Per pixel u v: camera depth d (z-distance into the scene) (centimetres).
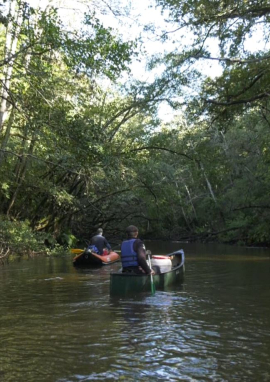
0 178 1783
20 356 480
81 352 494
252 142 2462
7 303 774
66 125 1228
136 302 779
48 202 2172
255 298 818
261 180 2542
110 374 428
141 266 882
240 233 2777
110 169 1636
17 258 1691
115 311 704
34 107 1254
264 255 1844
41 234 1989
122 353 489
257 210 2586
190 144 2166
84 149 1259
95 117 1800
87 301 790
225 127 1783
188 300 797
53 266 1402
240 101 1552
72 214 2303
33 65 1176
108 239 3098
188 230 3531
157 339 543
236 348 507
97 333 571
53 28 1040
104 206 2623
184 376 422
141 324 618
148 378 417
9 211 1938
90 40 1058
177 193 2389
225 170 2553
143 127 2069
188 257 1745
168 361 464
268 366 448
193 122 1898
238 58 1505
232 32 1443
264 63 1481
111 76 1123
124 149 1989
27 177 1903
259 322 630
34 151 1769
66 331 582
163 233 3484
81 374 428
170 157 2392
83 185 2211
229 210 3039
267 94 1502
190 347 511
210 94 1672
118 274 841
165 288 934
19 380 413
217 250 2197
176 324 618
